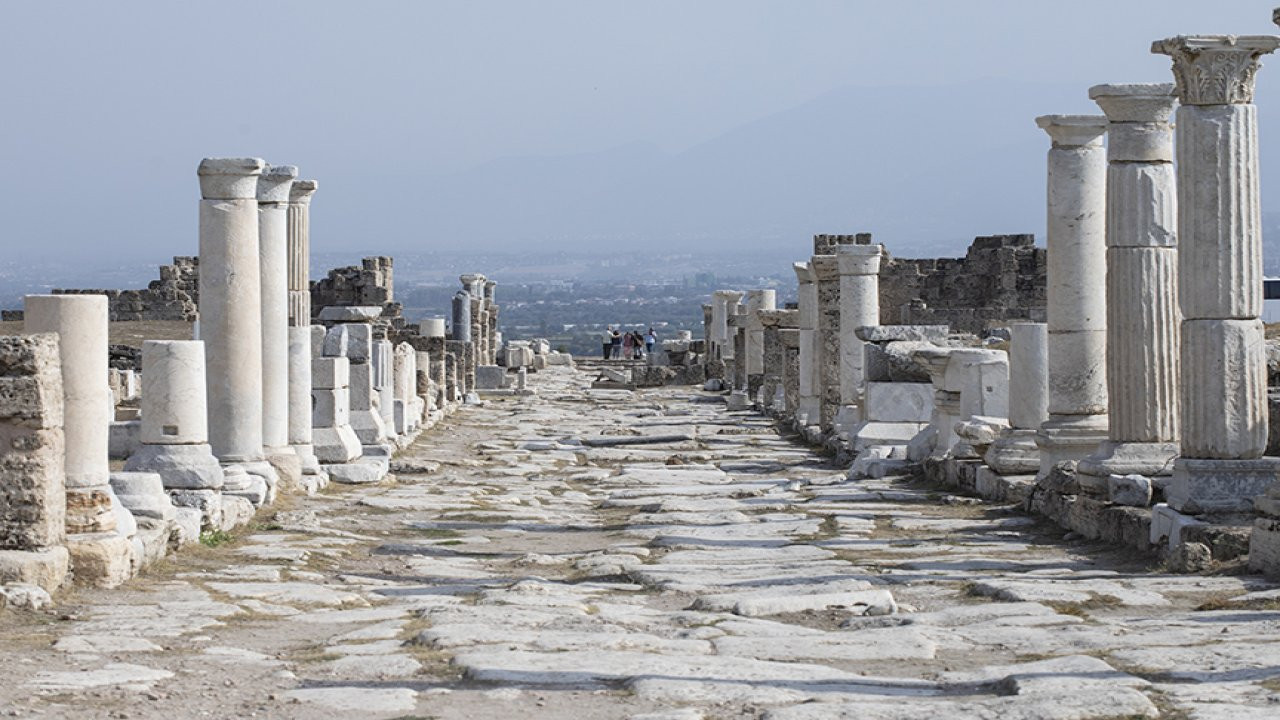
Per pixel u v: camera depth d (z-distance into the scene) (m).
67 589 14.12
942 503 22.92
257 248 21.83
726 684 10.41
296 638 12.56
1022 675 10.45
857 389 33.72
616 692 10.30
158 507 16.89
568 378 71.19
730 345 59.78
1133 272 18.72
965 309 72.25
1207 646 11.32
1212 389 16.39
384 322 47.25
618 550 18.47
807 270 38.41
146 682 10.57
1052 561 16.83
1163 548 16.27
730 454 34.06
